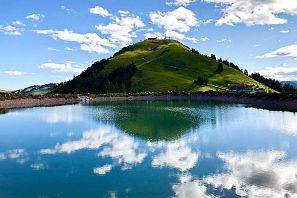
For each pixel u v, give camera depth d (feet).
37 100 484.74
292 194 85.40
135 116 272.10
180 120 236.84
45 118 265.95
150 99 622.54
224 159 121.19
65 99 540.52
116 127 205.98
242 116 256.93
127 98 638.94
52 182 98.58
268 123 213.87
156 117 260.21
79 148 144.46
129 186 93.86
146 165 114.62
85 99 555.69
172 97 644.27
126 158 125.18
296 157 121.80
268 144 146.20
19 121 247.09
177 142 153.99
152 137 167.84
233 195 85.56
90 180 99.60
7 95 446.19
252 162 116.06
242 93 494.59
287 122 216.54
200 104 421.18
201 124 214.48
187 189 90.53
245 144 147.23
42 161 122.83
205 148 139.95
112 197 86.43
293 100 347.77
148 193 88.22
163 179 99.25
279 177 98.84
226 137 165.48
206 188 90.89
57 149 143.43
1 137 175.63
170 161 119.75
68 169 111.65
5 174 107.04
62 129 202.69
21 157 129.59
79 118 263.08
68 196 87.61
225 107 355.77
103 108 372.17
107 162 119.75
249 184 93.09
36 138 171.63
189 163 116.57
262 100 410.11
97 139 165.58
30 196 88.22
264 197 83.82
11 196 88.38
